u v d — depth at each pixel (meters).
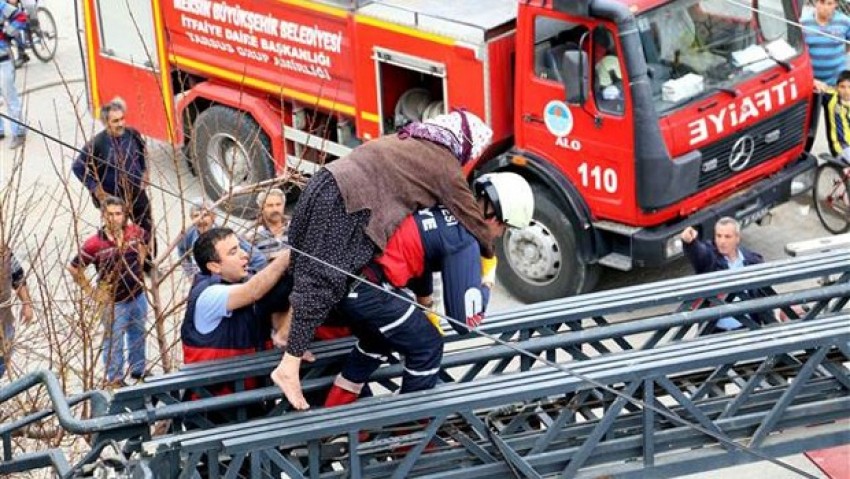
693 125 10.98
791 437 6.90
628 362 6.55
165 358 8.55
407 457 6.34
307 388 6.53
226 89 13.26
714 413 6.96
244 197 12.57
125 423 6.14
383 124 12.16
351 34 12.04
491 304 11.75
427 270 6.22
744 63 11.38
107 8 13.88
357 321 6.18
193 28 13.34
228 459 6.51
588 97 10.90
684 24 11.06
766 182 11.73
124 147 10.14
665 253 11.12
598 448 6.74
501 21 11.32
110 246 8.90
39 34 17.28
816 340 6.64
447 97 11.62
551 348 6.91
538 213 11.44
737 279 7.34
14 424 6.42
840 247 10.73
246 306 6.61
